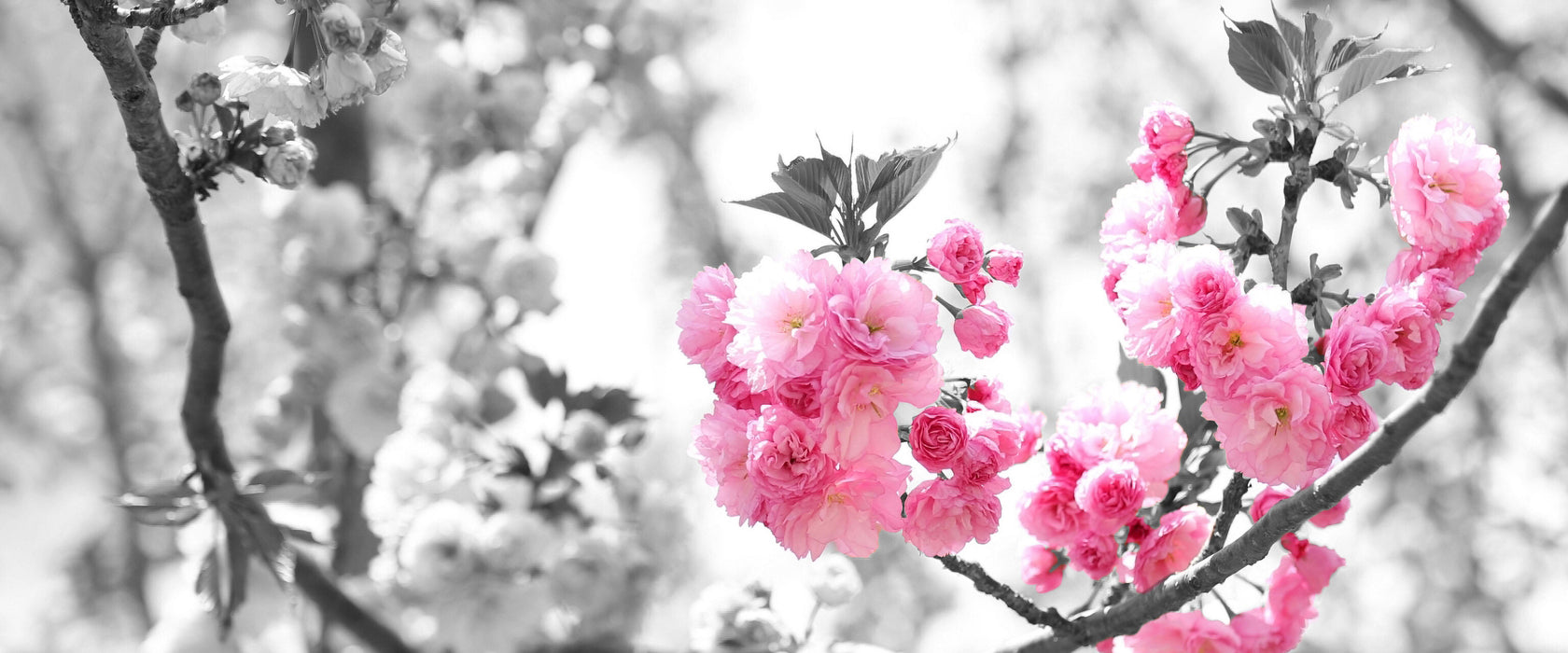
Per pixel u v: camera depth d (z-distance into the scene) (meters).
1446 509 5.75
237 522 2.36
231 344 4.25
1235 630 1.78
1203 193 1.74
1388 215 5.24
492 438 3.31
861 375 1.35
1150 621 1.71
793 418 1.40
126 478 6.97
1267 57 1.68
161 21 1.56
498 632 3.05
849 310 1.36
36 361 7.91
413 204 3.94
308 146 1.84
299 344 3.66
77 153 7.52
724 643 2.65
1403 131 1.59
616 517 3.27
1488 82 5.86
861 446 1.36
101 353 7.25
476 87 4.01
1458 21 5.71
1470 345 1.20
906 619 5.27
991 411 1.58
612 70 4.54
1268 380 1.52
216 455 2.37
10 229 7.77
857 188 1.55
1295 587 1.79
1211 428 1.85
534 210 4.29
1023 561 1.93
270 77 1.65
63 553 7.31
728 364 1.49
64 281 7.79
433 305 3.79
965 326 1.54
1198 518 1.74
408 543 3.03
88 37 1.54
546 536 3.06
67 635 7.17
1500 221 1.57
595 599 3.15
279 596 3.00
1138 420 1.70
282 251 3.75
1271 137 1.70
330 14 1.60
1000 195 6.84
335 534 3.85
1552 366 5.81
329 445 3.89
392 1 1.65
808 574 2.58
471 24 4.12
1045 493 1.70
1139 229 1.76
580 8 4.46
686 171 6.53
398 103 3.85
